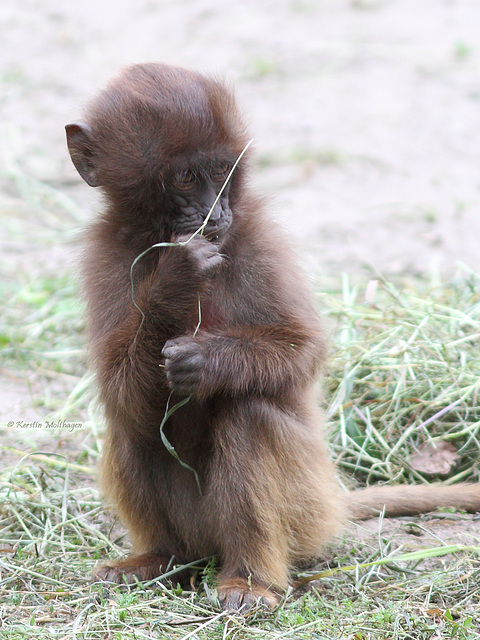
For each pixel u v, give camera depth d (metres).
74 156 11.37
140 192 10.92
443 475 13.90
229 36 35.75
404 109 30.34
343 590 10.67
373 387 14.95
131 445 11.28
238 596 10.11
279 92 31.58
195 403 11.05
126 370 10.59
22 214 25.67
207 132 10.61
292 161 27.73
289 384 10.71
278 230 11.73
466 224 23.81
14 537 12.27
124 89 11.07
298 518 11.02
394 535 12.02
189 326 10.97
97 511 12.77
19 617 9.96
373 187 26.23
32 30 37.50
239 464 10.56
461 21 36.34
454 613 9.86
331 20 36.94
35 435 15.36
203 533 11.24
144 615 9.85
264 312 11.15
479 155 27.88
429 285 19.78
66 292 20.28
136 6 39.34
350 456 14.25
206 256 10.33
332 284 20.16
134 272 11.19
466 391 14.25
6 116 31.03
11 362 18.17
